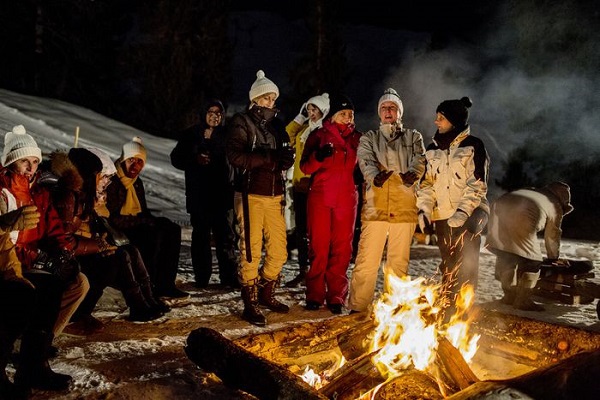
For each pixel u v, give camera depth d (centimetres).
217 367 382
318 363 445
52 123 1680
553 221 651
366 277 574
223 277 688
